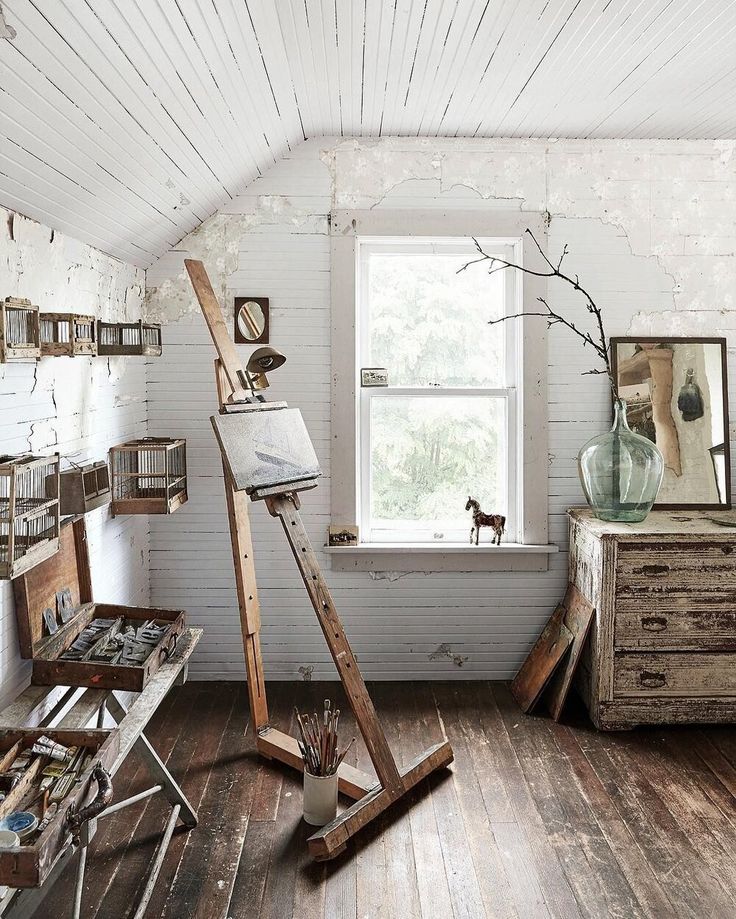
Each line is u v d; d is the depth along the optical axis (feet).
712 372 12.57
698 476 12.51
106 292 10.29
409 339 12.78
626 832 8.57
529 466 12.65
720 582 10.91
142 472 11.65
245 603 10.43
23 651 7.61
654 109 10.78
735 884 7.69
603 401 12.63
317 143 12.17
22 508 6.97
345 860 8.11
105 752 6.09
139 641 8.25
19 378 7.62
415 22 7.77
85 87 6.19
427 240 12.51
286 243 12.28
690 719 11.04
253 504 12.64
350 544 12.62
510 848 8.30
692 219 12.48
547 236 12.43
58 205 7.89
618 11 7.57
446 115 11.07
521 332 12.53
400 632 12.86
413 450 12.90
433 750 9.74
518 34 8.12
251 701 10.43
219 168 10.48
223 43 7.20
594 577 11.15
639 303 12.57
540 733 10.98
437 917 7.25
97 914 7.25
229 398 9.89
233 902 7.44
